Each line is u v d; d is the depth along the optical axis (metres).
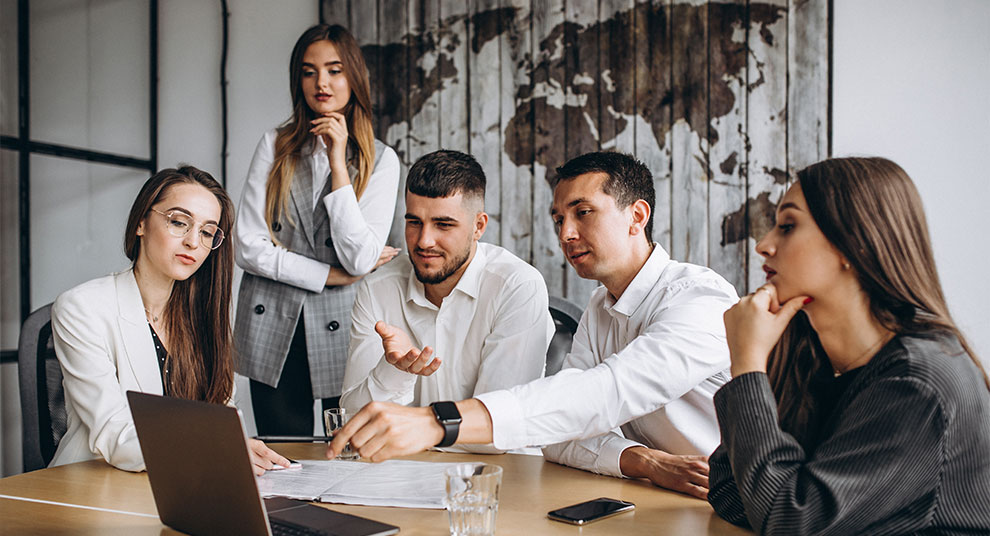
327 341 2.62
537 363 1.98
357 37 3.51
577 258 1.74
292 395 2.66
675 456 1.43
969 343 1.08
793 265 1.10
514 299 2.00
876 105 2.88
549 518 1.22
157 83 3.65
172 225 1.82
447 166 1.93
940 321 1.06
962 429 0.98
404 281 2.13
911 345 1.02
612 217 1.70
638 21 3.11
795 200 1.12
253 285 2.65
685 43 3.05
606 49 3.15
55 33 3.18
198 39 3.69
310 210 2.64
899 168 1.08
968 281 2.80
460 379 2.07
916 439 0.97
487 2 3.31
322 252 2.63
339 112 2.64
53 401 1.91
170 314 1.92
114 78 3.44
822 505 0.99
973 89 2.79
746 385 1.11
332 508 1.27
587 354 1.83
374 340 2.12
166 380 1.89
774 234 1.14
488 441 1.33
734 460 1.10
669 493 1.37
